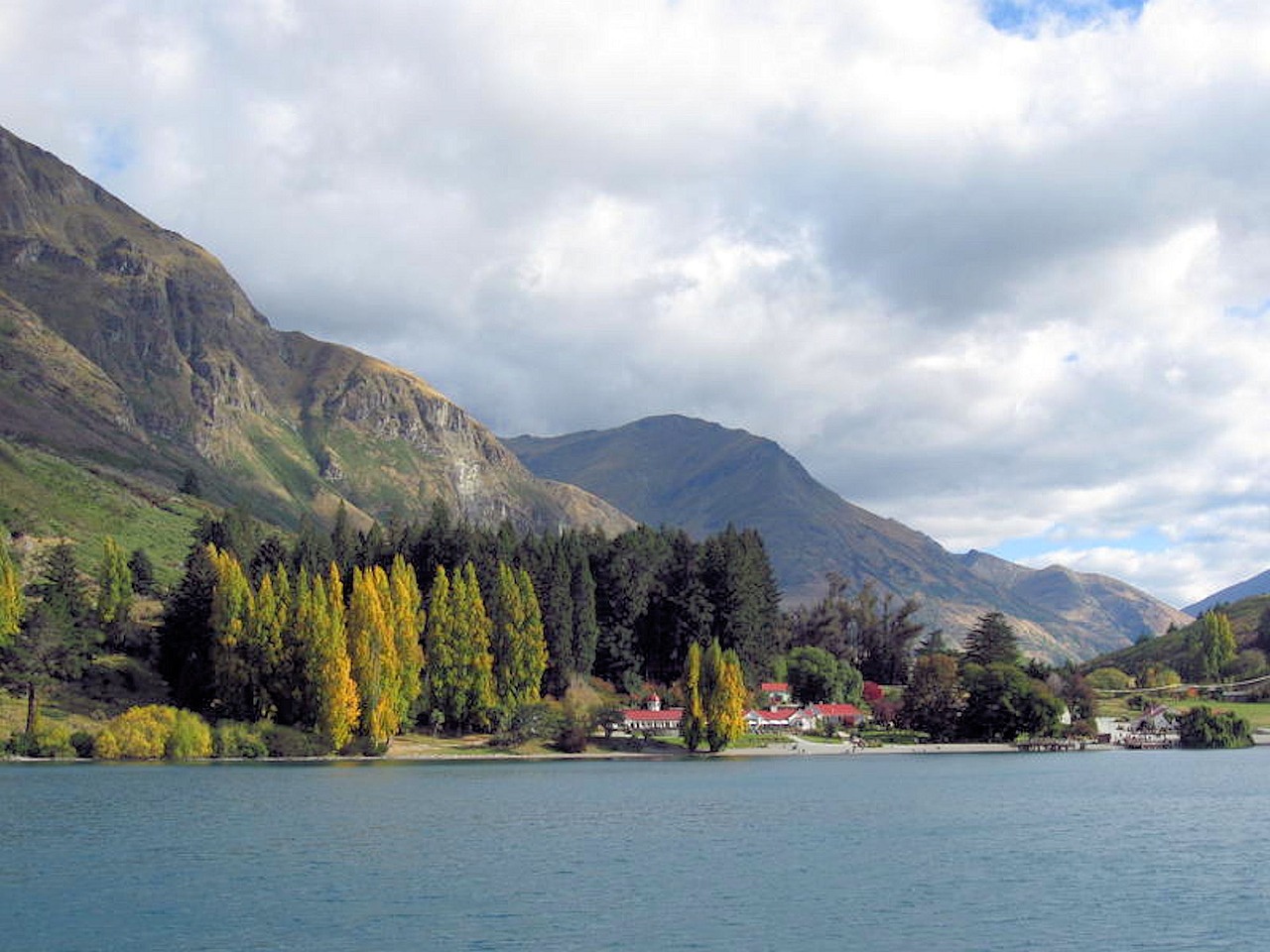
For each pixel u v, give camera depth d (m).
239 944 69.50
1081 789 162.62
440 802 138.00
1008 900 82.88
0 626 186.75
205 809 127.50
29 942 70.25
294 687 199.38
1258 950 69.81
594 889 85.75
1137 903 82.12
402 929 73.06
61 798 136.00
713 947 69.81
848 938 72.06
